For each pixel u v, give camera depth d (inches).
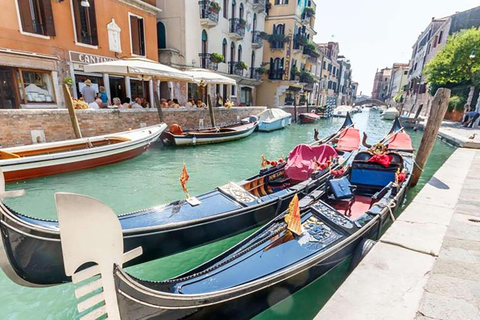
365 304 86.3
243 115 749.9
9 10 353.7
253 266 112.3
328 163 220.2
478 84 692.7
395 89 2512.3
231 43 805.2
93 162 311.0
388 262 108.4
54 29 399.2
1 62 350.3
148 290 76.4
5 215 91.3
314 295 131.6
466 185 213.5
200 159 403.9
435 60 788.0
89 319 66.1
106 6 466.0
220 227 158.1
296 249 124.0
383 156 223.1
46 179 275.7
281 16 991.0
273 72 1021.2
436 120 258.5
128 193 262.2
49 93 416.2
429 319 80.3
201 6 647.8
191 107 571.5
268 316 118.7
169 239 140.9
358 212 191.0
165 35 634.8
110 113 402.0
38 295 129.8
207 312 93.0
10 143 304.3
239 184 199.2
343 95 2322.8
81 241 57.9
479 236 129.6
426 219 148.6
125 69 363.9
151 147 450.0
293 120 1058.1
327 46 1705.2
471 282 96.9
